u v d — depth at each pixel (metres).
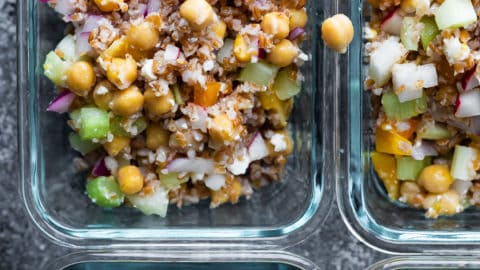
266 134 0.42
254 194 0.44
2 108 0.43
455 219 0.43
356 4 0.41
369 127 0.42
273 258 0.42
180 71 0.40
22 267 0.43
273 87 0.41
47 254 0.43
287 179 0.43
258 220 0.43
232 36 0.41
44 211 0.43
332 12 0.41
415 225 0.43
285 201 0.43
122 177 0.41
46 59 0.41
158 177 0.42
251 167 0.43
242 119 0.41
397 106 0.41
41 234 0.43
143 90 0.40
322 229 0.42
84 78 0.40
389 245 0.42
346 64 0.41
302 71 0.42
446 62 0.41
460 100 0.40
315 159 0.42
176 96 0.40
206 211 0.43
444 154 0.43
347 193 0.42
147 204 0.42
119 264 0.46
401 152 0.41
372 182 0.43
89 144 0.42
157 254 0.42
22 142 0.42
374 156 0.43
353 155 0.42
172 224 0.43
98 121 0.40
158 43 0.40
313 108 0.42
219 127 0.40
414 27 0.41
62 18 0.42
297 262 0.42
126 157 0.42
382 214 0.43
